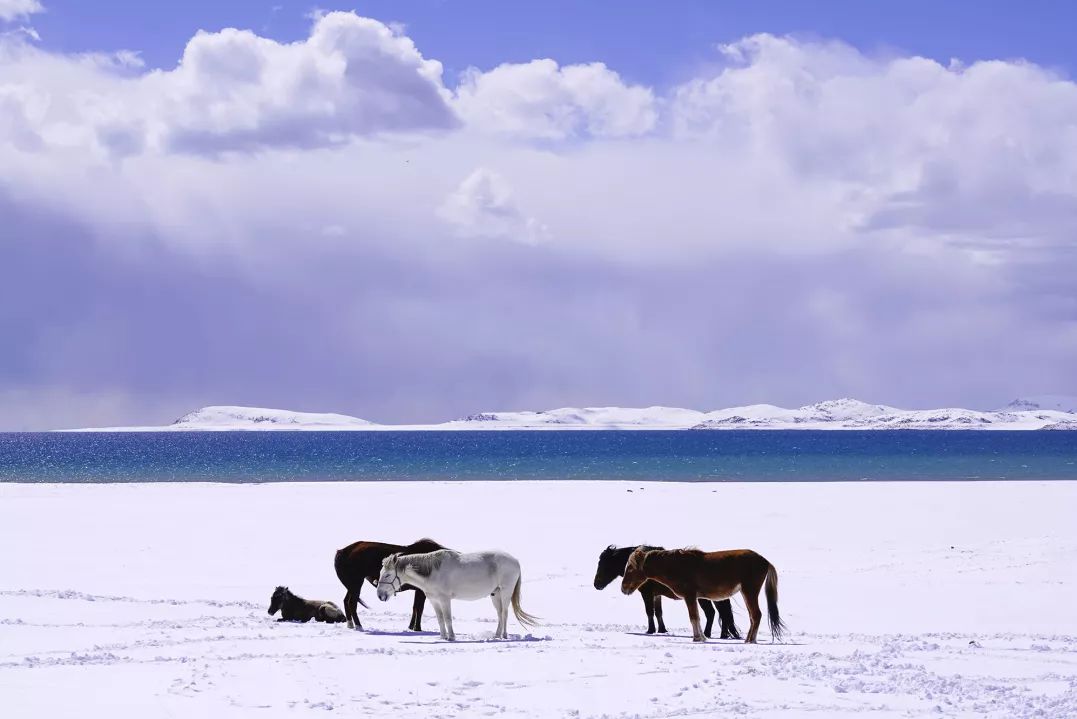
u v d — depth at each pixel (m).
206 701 9.81
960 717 9.33
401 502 43.78
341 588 21.06
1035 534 31.48
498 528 33.59
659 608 16.33
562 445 187.38
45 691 10.20
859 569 23.83
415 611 15.55
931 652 13.18
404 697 10.11
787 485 55.25
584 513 38.94
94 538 29.98
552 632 15.65
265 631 14.93
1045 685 10.91
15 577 21.92
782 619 17.47
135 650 12.92
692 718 9.36
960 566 23.88
